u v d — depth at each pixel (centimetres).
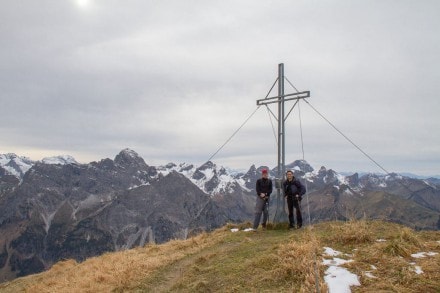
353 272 1048
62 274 2120
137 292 1346
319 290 911
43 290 1789
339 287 970
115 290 1434
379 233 1410
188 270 1424
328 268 1091
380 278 995
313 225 1794
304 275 1073
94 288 1512
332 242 1357
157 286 1384
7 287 2183
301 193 1980
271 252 1359
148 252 2117
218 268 1342
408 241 1227
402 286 934
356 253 1194
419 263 1055
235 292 1095
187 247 2027
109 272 1719
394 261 1084
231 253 1524
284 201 2105
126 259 1947
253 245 1587
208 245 1900
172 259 1717
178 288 1273
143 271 1588
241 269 1262
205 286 1205
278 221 2089
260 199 2105
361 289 953
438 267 1013
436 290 895
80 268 2131
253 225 2116
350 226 1436
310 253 1195
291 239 1508
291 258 1193
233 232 2127
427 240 1287
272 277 1130
